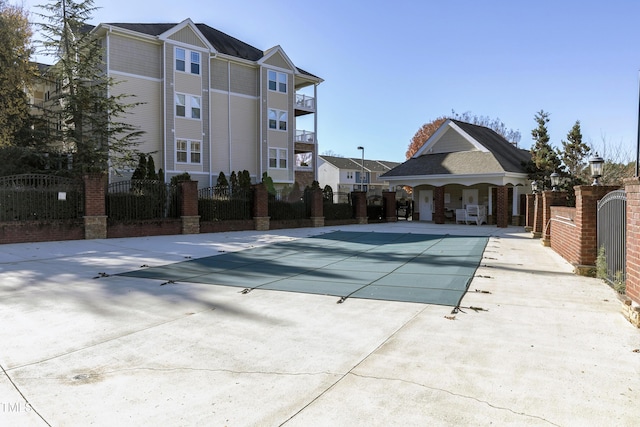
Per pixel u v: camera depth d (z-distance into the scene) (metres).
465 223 28.55
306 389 3.71
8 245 14.08
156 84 26.56
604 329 5.26
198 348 4.74
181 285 8.12
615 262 7.57
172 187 19.38
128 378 3.95
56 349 4.72
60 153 22.98
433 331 5.23
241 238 17.52
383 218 30.14
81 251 12.98
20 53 23.38
